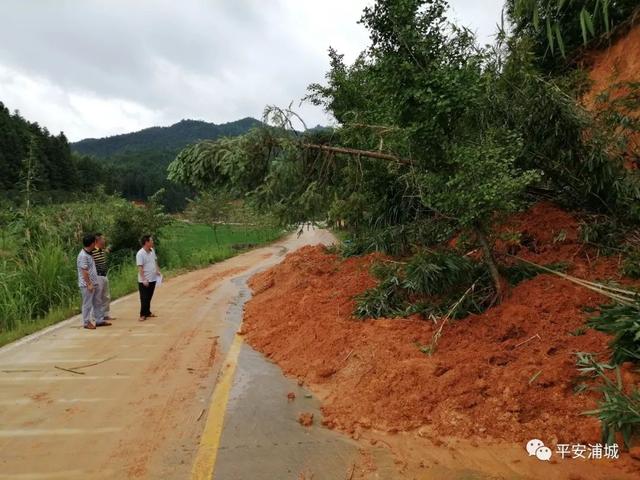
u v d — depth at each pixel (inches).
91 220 641.0
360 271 302.8
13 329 331.9
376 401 164.4
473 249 249.9
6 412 174.4
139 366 228.1
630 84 252.2
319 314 257.1
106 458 139.9
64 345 268.1
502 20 263.0
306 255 438.0
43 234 522.0
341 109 361.7
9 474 131.9
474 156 195.9
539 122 239.0
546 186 276.2
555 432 134.0
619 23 368.5
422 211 316.5
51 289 394.0
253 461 134.9
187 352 250.4
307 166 303.3
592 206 254.7
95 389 197.3
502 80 247.0
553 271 208.8
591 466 120.5
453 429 142.9
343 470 129.1
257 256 879.1
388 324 212.4
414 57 207.3
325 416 163.9
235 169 284.0
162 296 442.3
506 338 183.8
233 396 184.5
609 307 171.8
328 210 323.6
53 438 153.3
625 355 145.8
